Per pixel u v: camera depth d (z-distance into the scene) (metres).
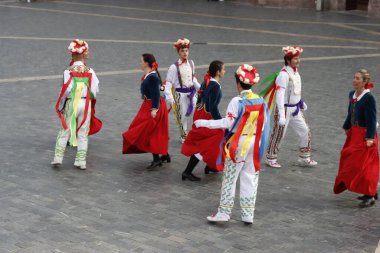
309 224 10.53
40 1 45.66
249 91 10.19
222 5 46.38
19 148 14.09
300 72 23.47
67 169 12.89
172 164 13.48
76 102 12.66
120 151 14.23
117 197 11.45
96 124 13.42
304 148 13.47
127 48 27.56
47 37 29.98
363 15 42.12
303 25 36.34
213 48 27.98
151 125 12.66
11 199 11.14
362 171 11.07
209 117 12.02
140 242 9.57
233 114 10.04
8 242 9.42
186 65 14.57
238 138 10.05
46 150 14.05
